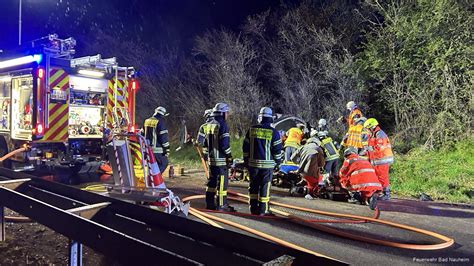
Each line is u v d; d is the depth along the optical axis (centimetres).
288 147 851
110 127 895
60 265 404
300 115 1262
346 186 706
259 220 575
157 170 520
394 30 1103
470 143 951
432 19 1041
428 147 998
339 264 214
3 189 400
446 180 834
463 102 1017
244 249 276
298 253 238
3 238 466
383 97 1137
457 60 1009
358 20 1285
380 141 720
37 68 762
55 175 916
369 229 542
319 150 761
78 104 852
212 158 622
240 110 1390
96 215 362
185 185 880
